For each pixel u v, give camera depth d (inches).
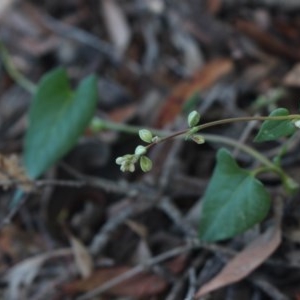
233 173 24.6
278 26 30.0
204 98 28.7
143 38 31.1
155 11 31.2
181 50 30.5
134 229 26.9
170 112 28.8
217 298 25.5
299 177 26.6
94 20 31.6
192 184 27.1
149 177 27.3
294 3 30.2
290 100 28.3
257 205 24.4
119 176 28.1
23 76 30.9
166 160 27.6
